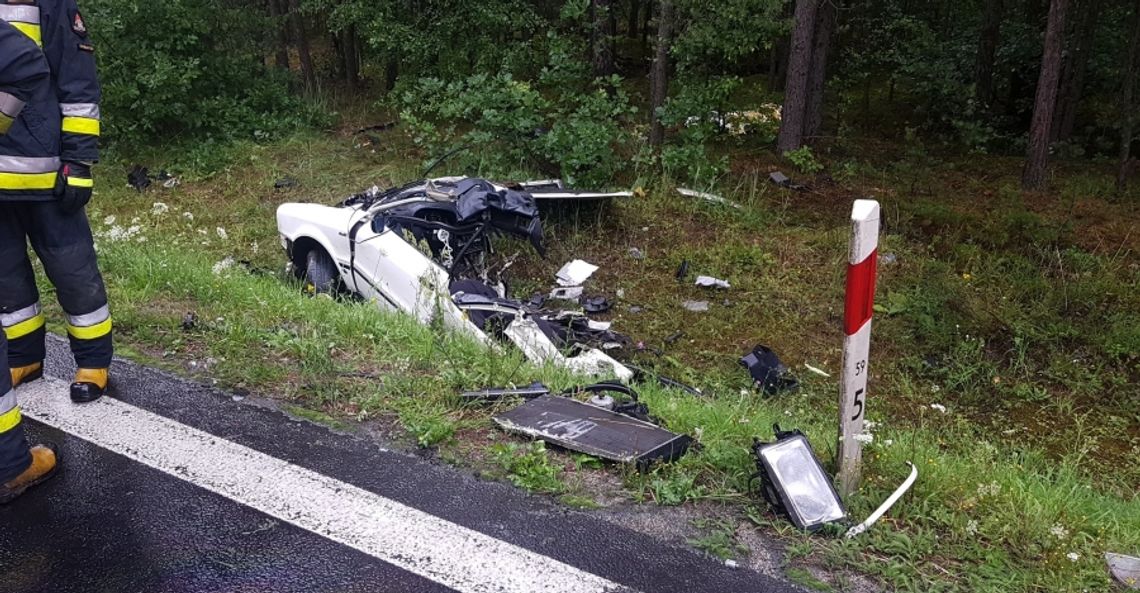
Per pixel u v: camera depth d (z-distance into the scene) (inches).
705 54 444.5
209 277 221.6
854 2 605.6
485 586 103.5
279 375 161.8
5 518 116.7
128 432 140.1
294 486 124.6
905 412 260.2
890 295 322.3
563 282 326.6
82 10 459.2
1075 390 276.4
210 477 126.9
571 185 397.1
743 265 352.2
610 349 277.9
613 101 431.8
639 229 380.8
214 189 439.2
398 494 123.1
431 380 160.6
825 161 502.3
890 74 679.7
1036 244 364.8
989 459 195.2
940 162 515.8
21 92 115.1
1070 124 568.7
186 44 494.3
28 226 142.8
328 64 775.1
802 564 108.9
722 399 221.6
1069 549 114.1
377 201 285.1
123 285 212.1
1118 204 434.3
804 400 249.6
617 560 109.0
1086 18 546.3
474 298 227.8
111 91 458.6
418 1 547.2
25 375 156.7
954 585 105.0
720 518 118.7
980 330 307.1
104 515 117.4
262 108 541.3
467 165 422.9
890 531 115.1
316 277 287.3
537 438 137.6
